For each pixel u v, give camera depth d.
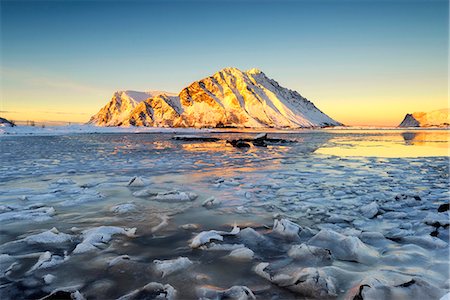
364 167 10.98
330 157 14.62
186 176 9.15
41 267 3.38
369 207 5.32
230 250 3.80
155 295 2.83
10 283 3.08
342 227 4.62
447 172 9.70
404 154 16.20
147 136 42.53
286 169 10.56
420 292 2.68
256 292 2.88
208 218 5.12
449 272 3.13
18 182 8.23
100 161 13.01
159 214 5.33
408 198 6.04
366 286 2.75
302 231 4.37
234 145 23.27
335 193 6.76
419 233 4.22
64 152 17.36
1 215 5.16
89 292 2.91
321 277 2.95
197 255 3.69
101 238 4.13
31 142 27.17
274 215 5.25
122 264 3.42
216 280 3.11
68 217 5.16
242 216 5.21
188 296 2.83
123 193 6.91
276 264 3.44
